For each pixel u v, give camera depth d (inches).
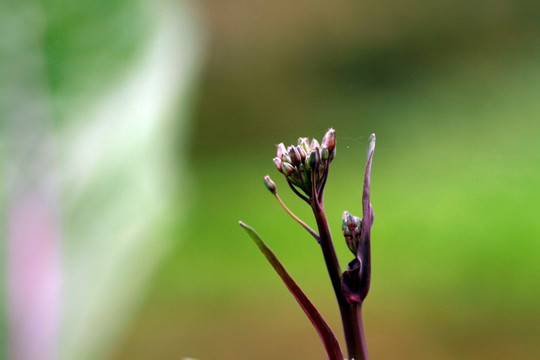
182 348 138.6
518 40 291.4
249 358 139.8
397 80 292.2
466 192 195.2
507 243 160.1
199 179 242.1
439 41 297.6
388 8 300.7
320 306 157.6
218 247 181.3
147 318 149.6
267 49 301.0
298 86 301.0
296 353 140.3
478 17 294.4
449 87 277.4
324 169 21.0
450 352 135.3
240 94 298.0
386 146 249.0
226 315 152.9
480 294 150.7
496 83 275.0
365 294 20.8
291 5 303.6
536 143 220.4
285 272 20.6
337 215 186.2
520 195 184.5
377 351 135.5
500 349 132.3
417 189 204.2
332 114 289.7
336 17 299.0
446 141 240.5
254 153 281.3
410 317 145.9
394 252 170.7
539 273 155.8
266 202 211.6
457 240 173.6
